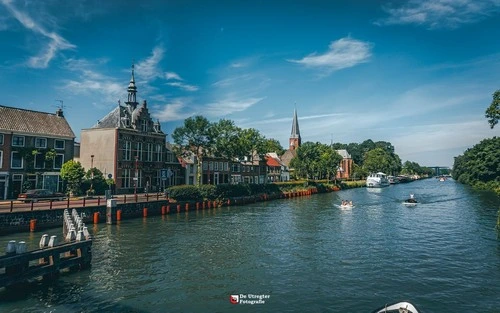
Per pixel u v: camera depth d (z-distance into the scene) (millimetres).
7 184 44312
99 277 19453
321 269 21328
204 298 16781
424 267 21719
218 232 33031
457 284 18688
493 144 91938
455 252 25438
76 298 16531
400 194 86625
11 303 15812
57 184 49969
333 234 32344
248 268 21484
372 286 18375
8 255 16438
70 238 21562
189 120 57281
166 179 66875
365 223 39125
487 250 26016
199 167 59625
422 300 16562
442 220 41344
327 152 104125
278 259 23547
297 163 97125
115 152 56281
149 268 21250
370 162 158625
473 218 42750
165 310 15469
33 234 29859
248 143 66500
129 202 41781
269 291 17703
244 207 56594
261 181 97625
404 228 35781
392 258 23812
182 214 46844
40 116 50969
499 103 35188
